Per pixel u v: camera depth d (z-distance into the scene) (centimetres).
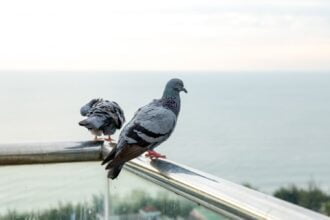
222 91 11544
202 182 203
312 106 10794
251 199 173
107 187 294
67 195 287
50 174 282
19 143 277
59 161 282
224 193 186
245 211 172
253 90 14425
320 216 152
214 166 3030
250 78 15125
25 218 277
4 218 270
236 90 13425
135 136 309
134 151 295
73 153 285
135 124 320
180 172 224
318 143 5538
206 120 4431
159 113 338
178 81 371
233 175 2808
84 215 290
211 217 198
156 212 244
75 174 289
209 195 194
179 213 220
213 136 4078
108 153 291
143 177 265
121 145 301
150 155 307
